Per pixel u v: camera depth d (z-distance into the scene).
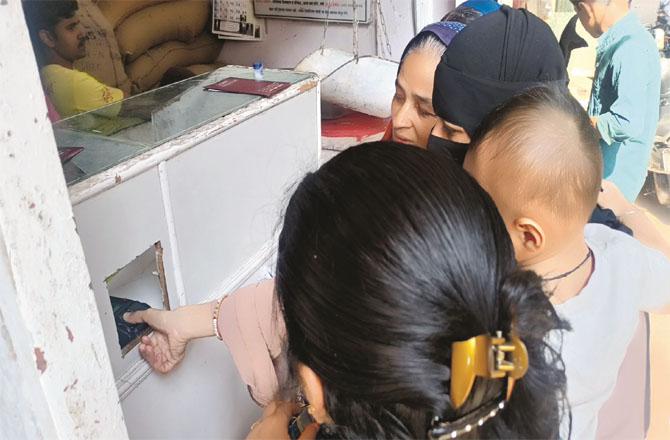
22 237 0.47
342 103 2.03
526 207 0.58
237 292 0.87
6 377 0.54
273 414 0.63
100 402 0.57
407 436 0.42
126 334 0.95
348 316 0.40
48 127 0.47
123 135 1.01
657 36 1.37
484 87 0.77
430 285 0.39
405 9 2.24
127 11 2.40
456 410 0.40
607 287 0.67
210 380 1.10
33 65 0.45
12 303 0.48
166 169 0.94
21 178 0.46
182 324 0.91
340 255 0.40
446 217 0.40
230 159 1.13
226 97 1.27
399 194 0.41
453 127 0.83
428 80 1.01
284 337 0.54
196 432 1.07
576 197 0.57
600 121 1.49
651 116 1.41
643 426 0.94
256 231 1.27
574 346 0.61
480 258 0.41
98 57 2.11
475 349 0.38
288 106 1.34
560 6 1.52
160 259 0.98
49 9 1.88
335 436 0.47
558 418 0.47
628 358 0.92
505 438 0.41
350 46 2.54
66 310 0.52
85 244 0.79
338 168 0.44
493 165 0.59
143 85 2.53
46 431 0.54
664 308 0.76
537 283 0.45
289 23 2.69
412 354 0.39
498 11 0.81
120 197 0.85
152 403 0.96
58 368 0.52
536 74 0.78
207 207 1.08
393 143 0.46
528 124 0.58
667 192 1.40
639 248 0.74
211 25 2.87
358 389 0.41
